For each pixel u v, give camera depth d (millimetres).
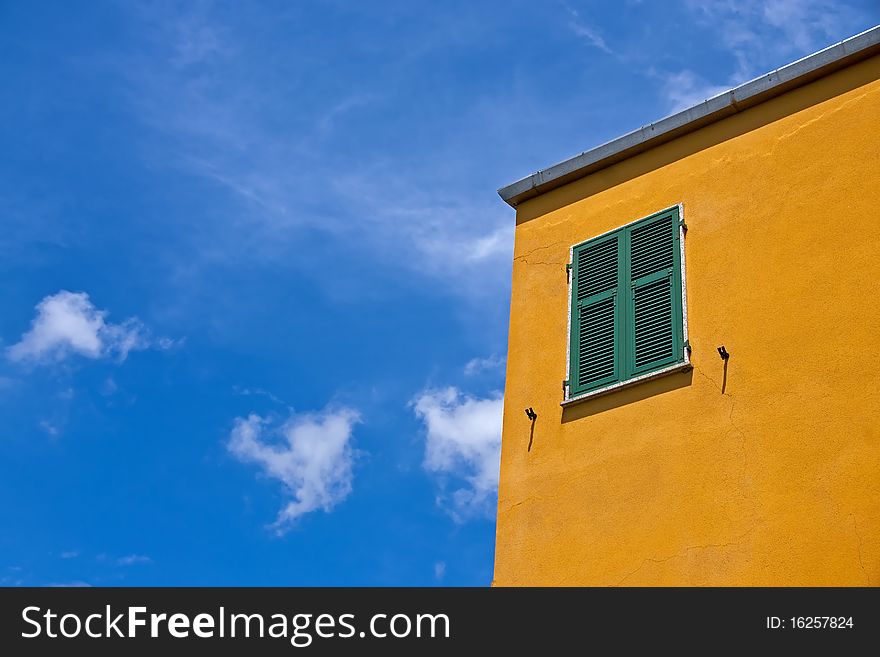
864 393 9203
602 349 10969
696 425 9938
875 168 10195
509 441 11086
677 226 11148
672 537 9547
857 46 10781
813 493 9047
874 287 9617
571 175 12438
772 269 10297
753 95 11305
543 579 10062
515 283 12195
